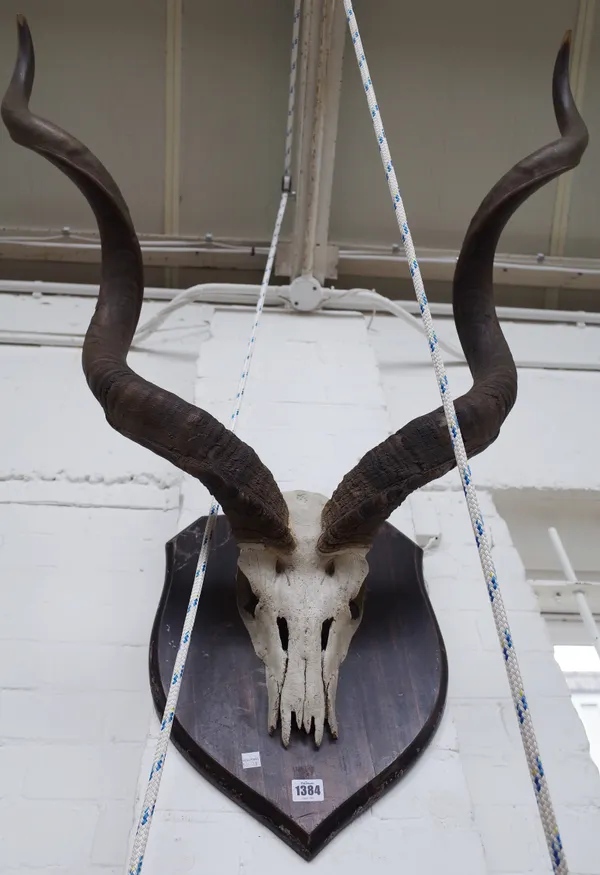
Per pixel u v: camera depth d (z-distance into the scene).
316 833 1.92
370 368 3.30
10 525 2.81
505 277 4.07
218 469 1.92
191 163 3.93
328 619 2.01
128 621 2.59
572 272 4.04
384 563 2.45
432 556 2.86
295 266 3.75
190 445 1.91
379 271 4.04
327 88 3.53
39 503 2.88
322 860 1.92
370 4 3.78
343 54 3.71
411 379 3.54
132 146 3.90
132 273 2.19
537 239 4.12
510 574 2.86
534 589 3.00
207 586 2.34
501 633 1.50
